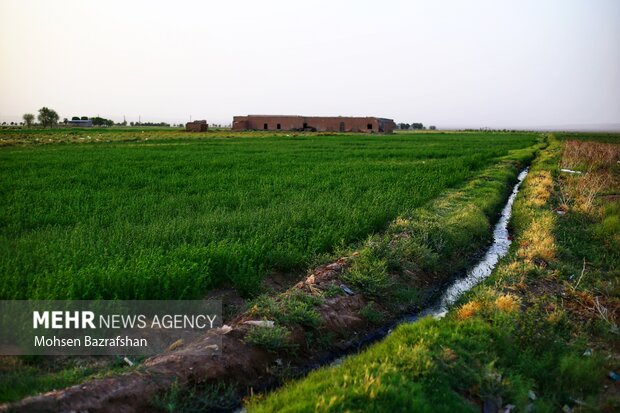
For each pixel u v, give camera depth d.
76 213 12.45
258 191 16.59
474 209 15.13
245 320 7.18
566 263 10.65
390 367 5.88
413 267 10.31
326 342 7.39
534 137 80.19
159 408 5.39
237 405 5.90
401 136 75.06
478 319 7.33
